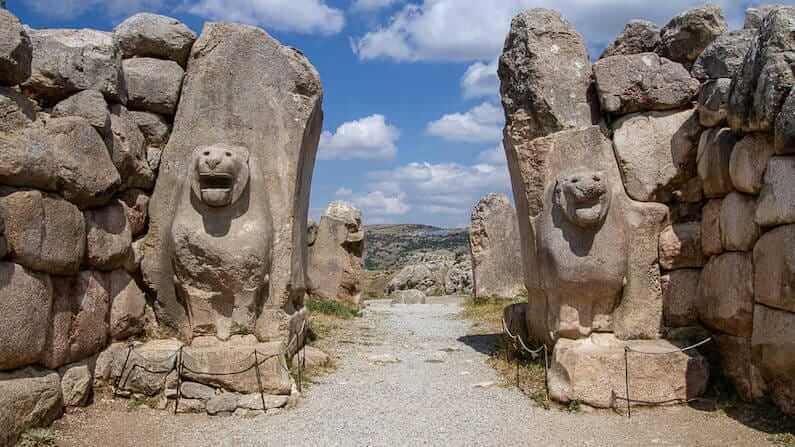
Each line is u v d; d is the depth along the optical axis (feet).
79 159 15.85
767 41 15.16
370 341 27.84
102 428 15.20
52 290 15.05
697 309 18.83
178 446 14.37
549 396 17.88
